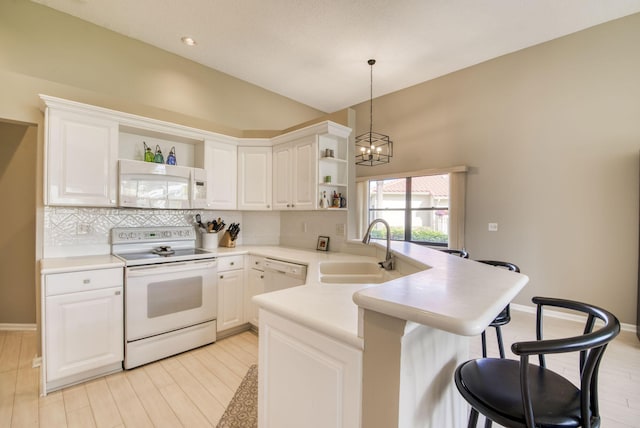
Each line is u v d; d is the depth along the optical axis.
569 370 2.33
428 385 0.96
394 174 5.01
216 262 2.84
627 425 1.75
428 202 4.80
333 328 0.93
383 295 0.82
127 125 2.65
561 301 1.32
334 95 4.97
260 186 3.46
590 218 3.32
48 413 1.82
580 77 3.35
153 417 1.80
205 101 3.88
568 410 0.93
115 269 2.25
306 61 3.84
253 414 1.83
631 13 3.04
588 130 3.32
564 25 3.21
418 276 1.09
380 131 5.20
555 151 3.52
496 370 1.15
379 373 0.82
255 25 3.09
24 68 2.59
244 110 4.34
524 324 3.26
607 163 3.23
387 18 3.01
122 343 2.28
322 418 0.97
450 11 2.91
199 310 2.71
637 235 3.09
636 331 3.02
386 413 0.81
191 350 2.67
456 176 4.21
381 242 2.65
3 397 1.96
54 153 2.26
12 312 3.06
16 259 3.06
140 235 2.92
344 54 3.69
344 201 3.11
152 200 2.71
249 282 3.13
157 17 2.93
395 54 3.72
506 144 3.87
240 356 2.57
